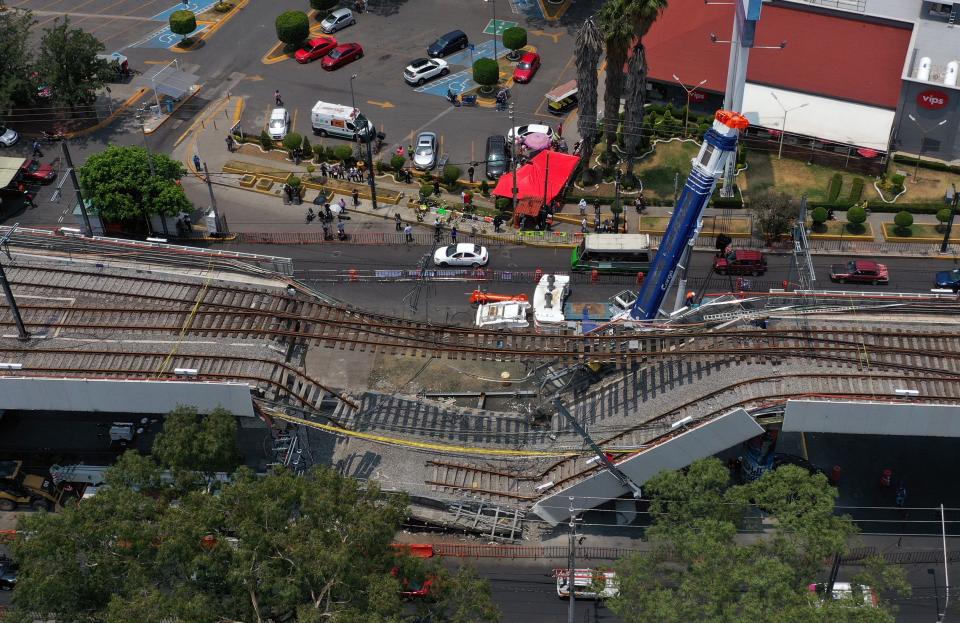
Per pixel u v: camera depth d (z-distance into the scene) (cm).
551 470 7394
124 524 5581
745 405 6894
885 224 9606
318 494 5684
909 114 10038
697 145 10594
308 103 11344
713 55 10800
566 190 10144
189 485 6238
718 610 5519
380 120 11069
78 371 7262
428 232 9788
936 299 7625
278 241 9694
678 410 7138
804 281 8825
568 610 6769
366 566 5534
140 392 7044
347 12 12338
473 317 8838
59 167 10481
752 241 9531
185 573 5650
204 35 12388
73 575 5531
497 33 12250
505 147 10394
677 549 5962
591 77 9769
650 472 7019
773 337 7400
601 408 7462
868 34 10488
